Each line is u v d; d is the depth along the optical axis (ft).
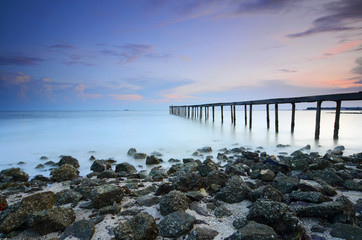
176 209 11.03
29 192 15.79
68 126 75.56
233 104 74.90
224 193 12.64
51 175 21.01
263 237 8.09
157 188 15.38
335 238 8.68
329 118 126.31
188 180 14.38
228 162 25.22
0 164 26.61
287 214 9.07
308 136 48.29
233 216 10.78
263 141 42.96
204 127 71.82
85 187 14.52
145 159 28.35
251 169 20.74
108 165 23.99
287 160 23.59
